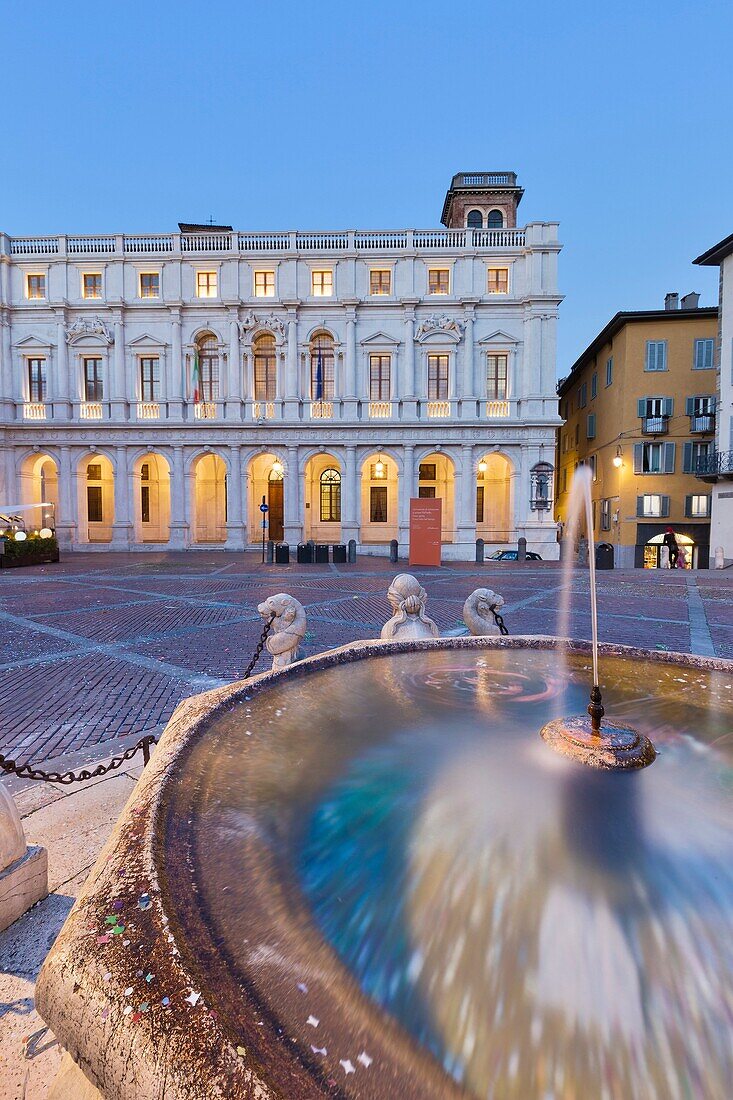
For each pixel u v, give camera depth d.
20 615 11.40
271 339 31.30
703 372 30.75
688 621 10.94
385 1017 1.06
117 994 1.05
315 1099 0.87
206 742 2.30
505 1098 0.90
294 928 1.27
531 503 29.94
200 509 35.28
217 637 9.34
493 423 29.48
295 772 2.07
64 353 30.44
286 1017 1.04
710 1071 0.95
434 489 33.97
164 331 30.59
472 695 2.94
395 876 1.47
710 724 2.53
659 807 1.80
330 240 30.52
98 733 5.18
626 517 31.84
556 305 29.55
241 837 1.64
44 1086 1.73
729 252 27.42
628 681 3.19
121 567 22.06
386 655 3.70
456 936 1.26
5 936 2.39
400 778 2.01
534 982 1.14
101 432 30.47
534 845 1.59
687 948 1.21
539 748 2.28
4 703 5.99
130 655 8.09
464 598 13.81
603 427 35.28
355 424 29.75
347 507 30.52
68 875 2.86
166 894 1.34
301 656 8.03
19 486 30.69
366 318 30.34
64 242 30.70
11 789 3.93
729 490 27.77
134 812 1.72
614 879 1.44
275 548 24.20
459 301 29.75
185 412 30.73
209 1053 0.94
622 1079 0.93
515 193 35.06
